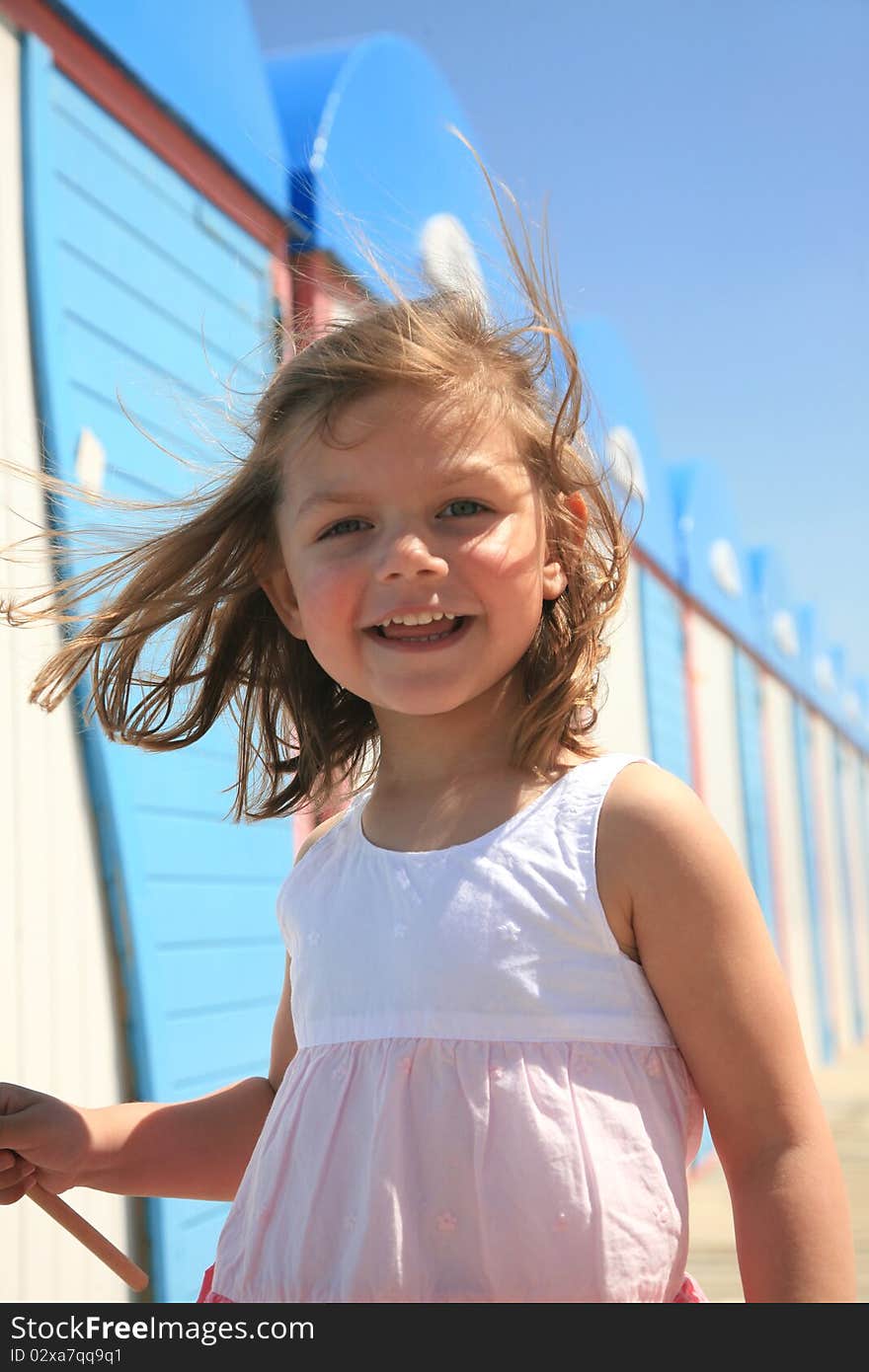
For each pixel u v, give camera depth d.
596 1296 0.96
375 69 3.30
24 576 2.12
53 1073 2.12
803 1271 0.97
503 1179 0.98
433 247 3.34
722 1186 5.21
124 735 1.43
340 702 1.42
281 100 3.14
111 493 2.37
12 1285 1.98
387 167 3.29
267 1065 2.78
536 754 1.16
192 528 1.34
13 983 2.05
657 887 1.04
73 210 2.37
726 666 7.16
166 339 2.61
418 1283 0.98
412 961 1.06
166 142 2.68
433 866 1.09
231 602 1.40
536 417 1.24
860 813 11.79
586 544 1.29
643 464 5.68
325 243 2.96
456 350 1.18
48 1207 1.19
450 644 1.11
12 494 2.12
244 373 2.85
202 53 2.79
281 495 1.24
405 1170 1.00
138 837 2.37
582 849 1.06
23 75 2.29
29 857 2.12
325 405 1.16
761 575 8.32
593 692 1.28
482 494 1.13
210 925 2.61
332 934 1.12
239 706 1.46
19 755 2.12
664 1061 1.04
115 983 2.30
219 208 2.84
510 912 1.05
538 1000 1.03
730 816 6.88
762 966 1.04
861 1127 6.29
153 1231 2.31
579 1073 1.01
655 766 1.11
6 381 2.16
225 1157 1.30
